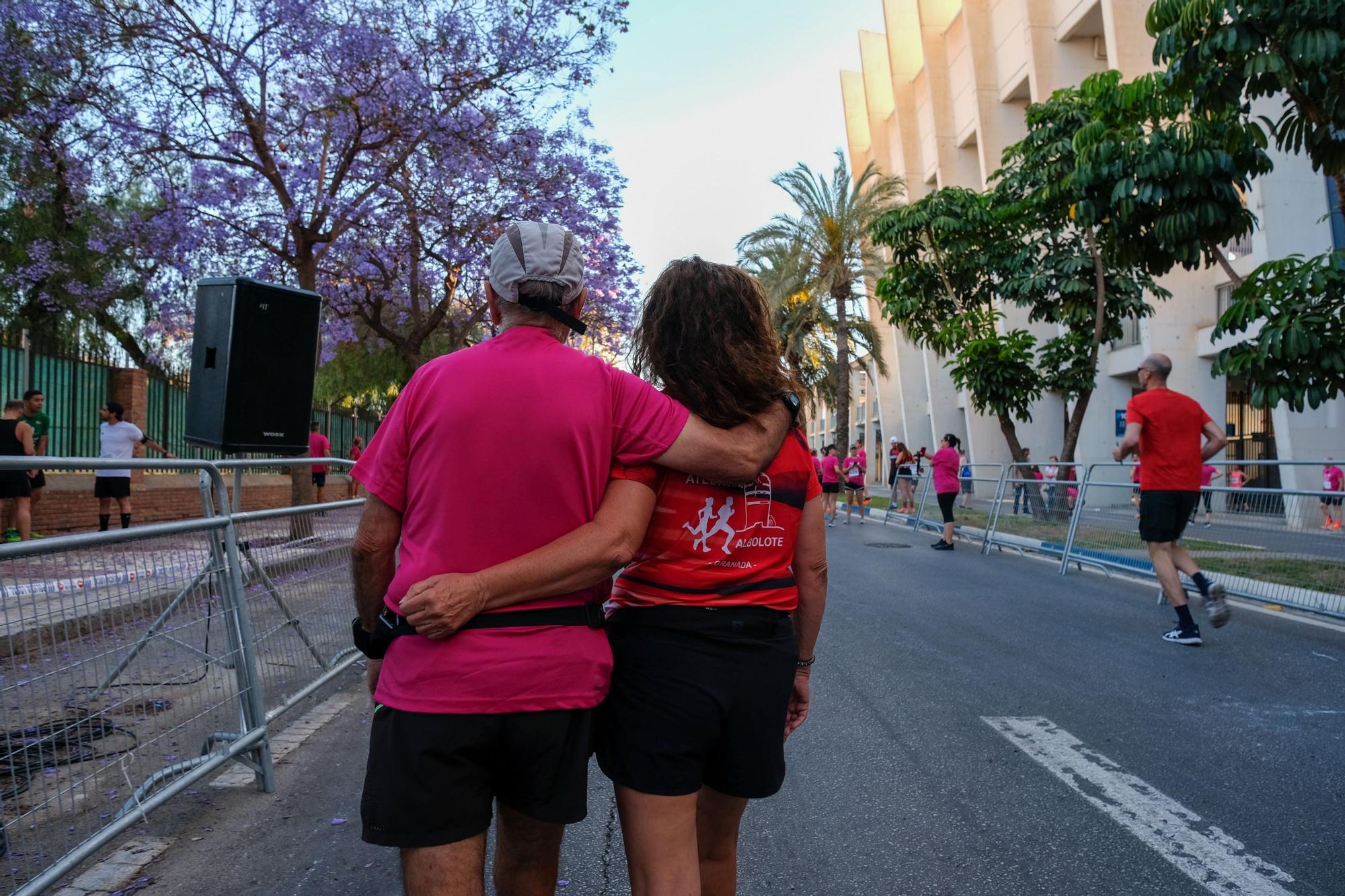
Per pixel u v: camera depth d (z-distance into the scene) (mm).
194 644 3580
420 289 17547
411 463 1927
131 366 15555
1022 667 6199
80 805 2900
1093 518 11188
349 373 28016
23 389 13062
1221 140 11031
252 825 3574
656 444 1958
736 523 2045
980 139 31984
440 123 13289
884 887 3070
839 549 14398
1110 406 27938
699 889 1954
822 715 5094
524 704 1808
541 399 1888
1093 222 12883
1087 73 27547
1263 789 3967
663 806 1943
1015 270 18984
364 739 4742
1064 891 3037
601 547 1870
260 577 4379
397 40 13219
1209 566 8789
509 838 2070
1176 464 6961
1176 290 24500
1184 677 5961
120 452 12273
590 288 16656
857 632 7398
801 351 32188
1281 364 9336
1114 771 4195
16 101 12148
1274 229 19562
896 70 41438
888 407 48750
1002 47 31203
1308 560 7719
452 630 1791
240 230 13391
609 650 1969
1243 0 8273
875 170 30047
